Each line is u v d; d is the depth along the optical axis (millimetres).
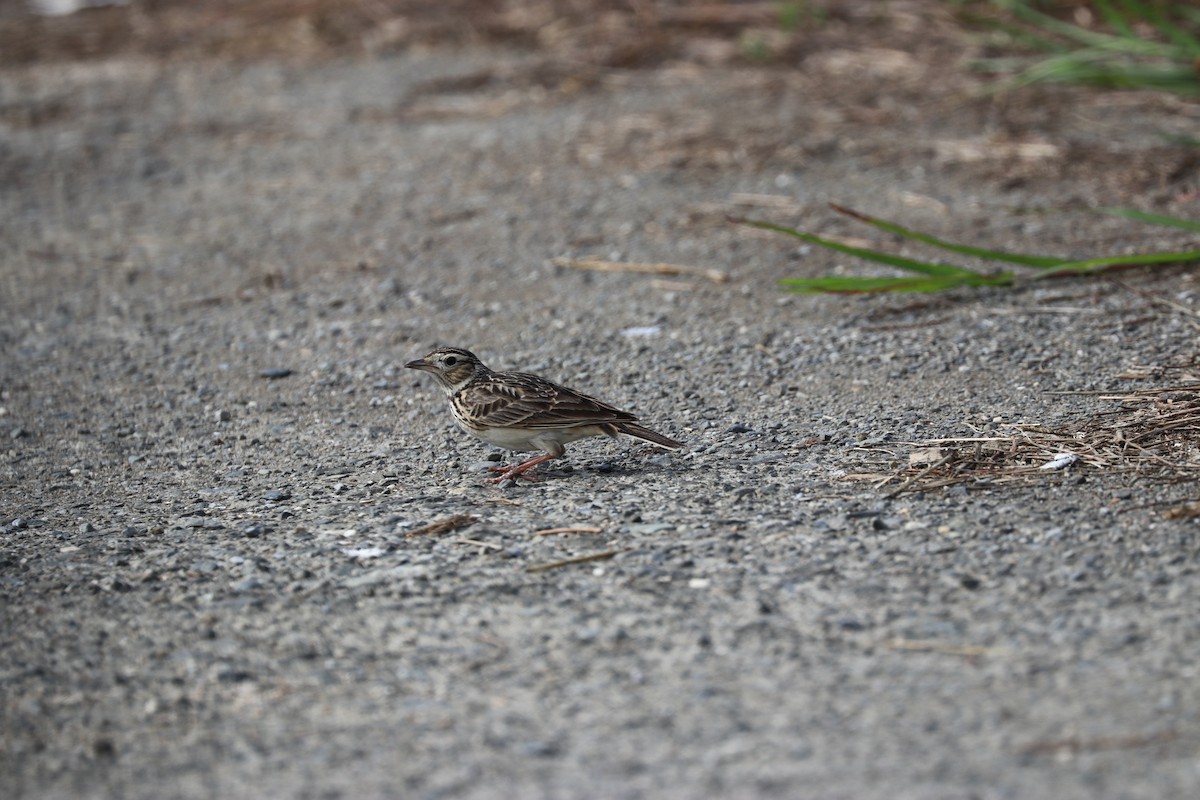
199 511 11156
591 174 20328
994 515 9930
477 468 11836
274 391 14133
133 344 15695
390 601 9242
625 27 27453
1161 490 10109
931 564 9258
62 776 7457
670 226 18062
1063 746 7133
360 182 21000
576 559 9648
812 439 11805
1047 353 13297
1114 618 8391
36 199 21453
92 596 9562
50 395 14266
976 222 17141
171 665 8562
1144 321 13812
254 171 22047
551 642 8570
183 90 27188
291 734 7734
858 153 20078
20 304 17172
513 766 7289
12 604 9477
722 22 27125
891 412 12305
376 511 10891
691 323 15133
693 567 9453
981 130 20609
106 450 12820
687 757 7273
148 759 7578
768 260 16672
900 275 15719
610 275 16781
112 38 31781
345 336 15539
